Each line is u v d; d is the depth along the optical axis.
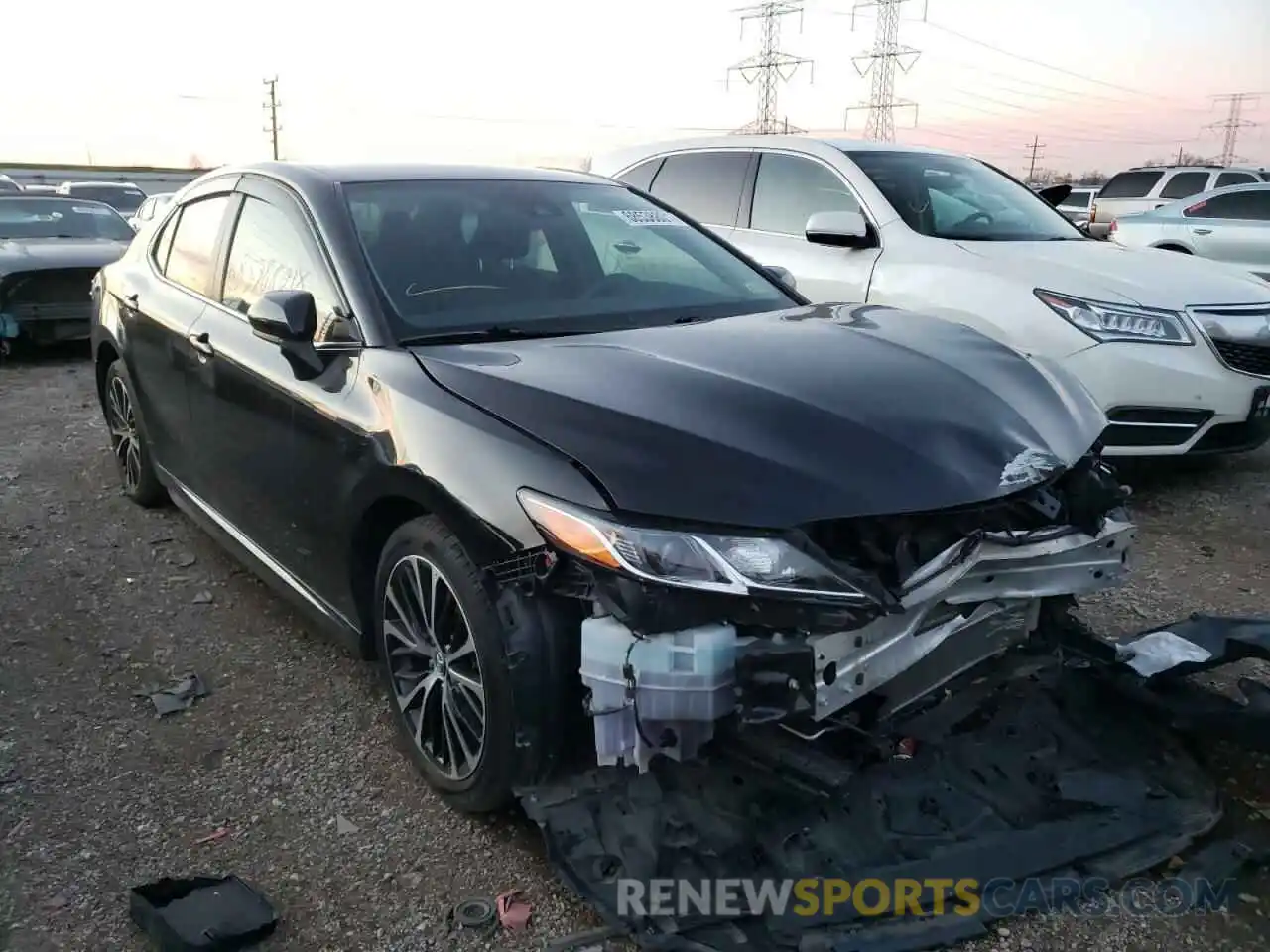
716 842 2.42
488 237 3.59
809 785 2.32
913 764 2.68
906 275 5.89
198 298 4.17
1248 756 3.00
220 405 3.80
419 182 3.77
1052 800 2.67
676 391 2.62
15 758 3.15
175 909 2.43
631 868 2.38
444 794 2.86
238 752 3.20
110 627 4.03
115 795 2.98
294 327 3.06
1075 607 3.16
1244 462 6.41
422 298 3.25
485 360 2.90
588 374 2.75
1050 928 2.37
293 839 2.78
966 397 2.76
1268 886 2.50
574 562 2.32
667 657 2.23
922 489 2.41
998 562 2.54
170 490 4.71
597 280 3.60
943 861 2.45
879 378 2.77
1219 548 4.87
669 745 2.26
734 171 7.07
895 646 2.38
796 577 2.23
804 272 6.38
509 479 2.47
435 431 2.69
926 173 6.59
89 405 7.85
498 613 2.50
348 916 2.49
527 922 2.46
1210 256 13.30
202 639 3.93
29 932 2.44
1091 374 5.23
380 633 3.07
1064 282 5.44
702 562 2.22
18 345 9.73
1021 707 2.95
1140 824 2.62
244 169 4.18
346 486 3.00
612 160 7.96
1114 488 2.81
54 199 11.28
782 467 2.36
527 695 2.47
